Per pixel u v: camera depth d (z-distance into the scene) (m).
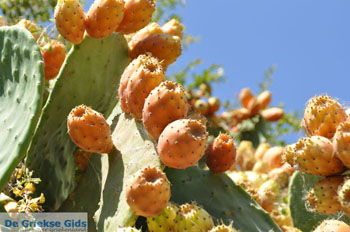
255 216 1.09
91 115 1.00
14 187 1.09
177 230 0.93
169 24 1.38
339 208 0.91
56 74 1.24
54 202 1.12
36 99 1.03
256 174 1.62
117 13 1.16
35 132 1.11
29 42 1.07
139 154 0.99
